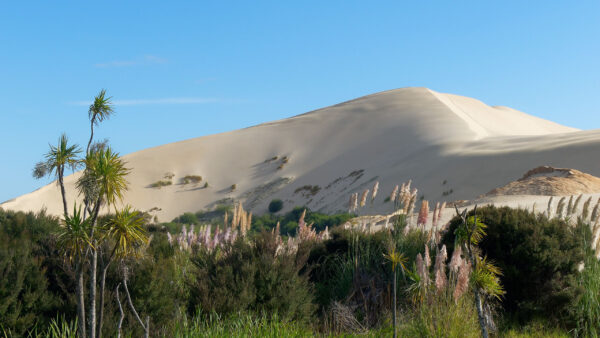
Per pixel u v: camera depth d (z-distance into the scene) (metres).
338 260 10.73
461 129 117.06
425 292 7.29
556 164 68.38
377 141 126.62
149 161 136.62
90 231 4.12
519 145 85.31
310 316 8.84
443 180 79.12
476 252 6.57
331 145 136.12
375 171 105.50
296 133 147.25
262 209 112.69
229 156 139.75
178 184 128.38
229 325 7.39
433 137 114.44
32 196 100.19
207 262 9.41
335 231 12.40
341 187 107.12
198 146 145.38
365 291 9.56
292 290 8.55
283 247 10.34
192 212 116.19
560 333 8.32
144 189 126.31
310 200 108.75
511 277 9.26
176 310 7.67
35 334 6.60
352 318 8.66
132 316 6.96
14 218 8.82
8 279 6.64
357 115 150.38
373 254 10.25
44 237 8.18
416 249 10.03
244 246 9.73
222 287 8.35
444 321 7.30
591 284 9.04
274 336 7.22
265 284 8.46
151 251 8.88
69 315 6.85
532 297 9.16
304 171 125.88
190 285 8.44
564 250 9.55
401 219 10.77
